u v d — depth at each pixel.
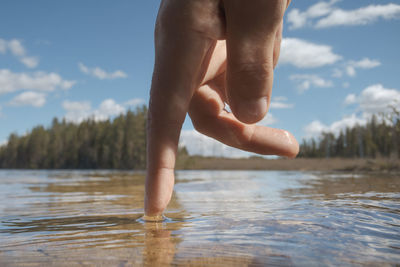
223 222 0.28
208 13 0.17
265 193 0.57
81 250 0.21
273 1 0.17
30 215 0.35
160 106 0.19
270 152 0.24
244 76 0.18
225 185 0.78
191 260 0.18
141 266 0.17
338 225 0.26
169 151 0.21
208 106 0.23
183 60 0.18
